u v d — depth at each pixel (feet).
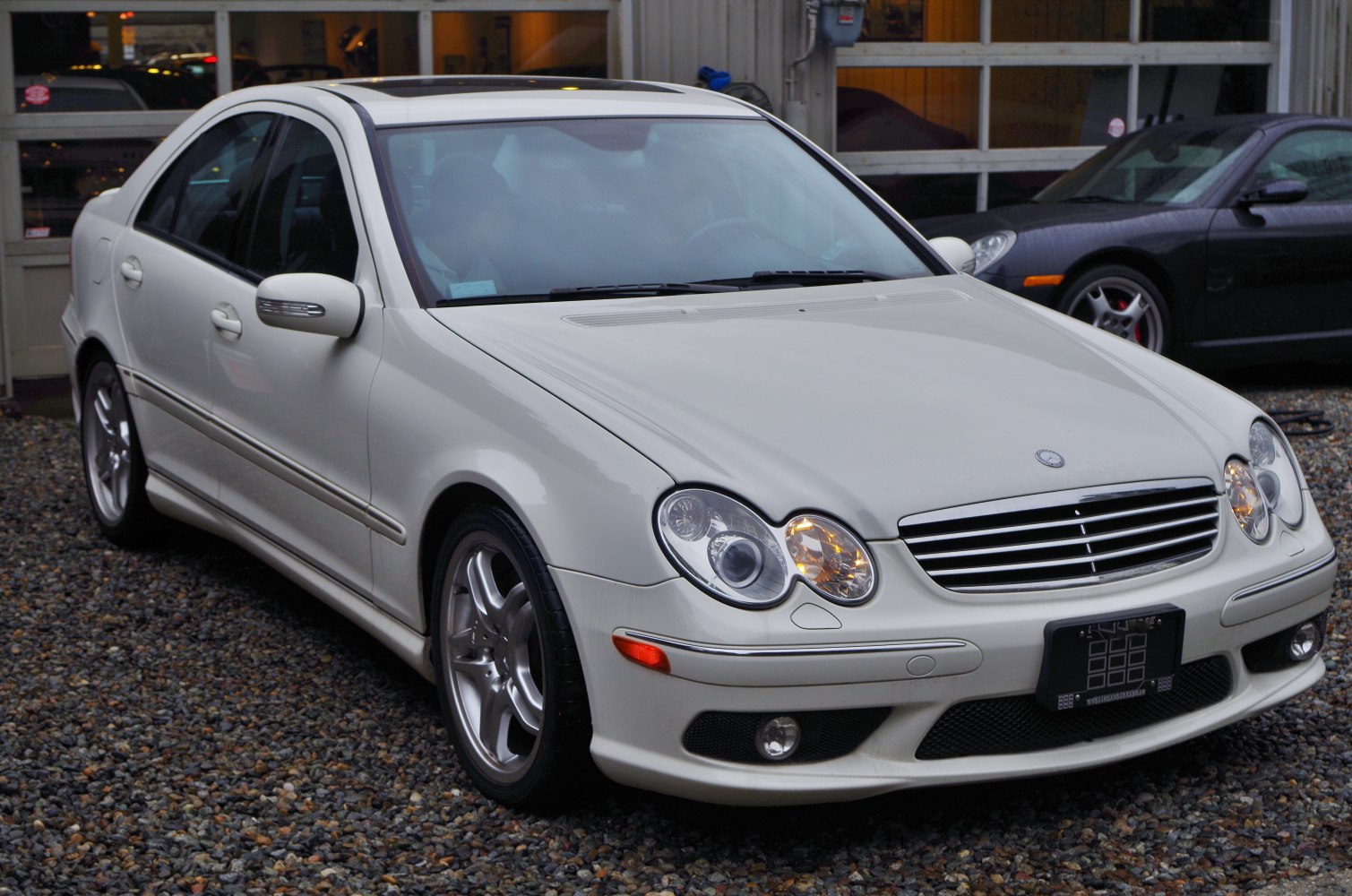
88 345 16.94
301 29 26.84
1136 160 26.48
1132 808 10.44
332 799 10.75
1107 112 33.22
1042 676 9.42
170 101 26.32
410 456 11.08
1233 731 11.75
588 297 12.05
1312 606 10.82
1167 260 23.91
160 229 15.92
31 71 25.45
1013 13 31.94
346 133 13.07
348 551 12.18
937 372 10.97
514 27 28.09
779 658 8.93
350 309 11.90
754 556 9.11
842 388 10.51
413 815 10.50
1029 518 9.64
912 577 9.29
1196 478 10.32
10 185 25.54
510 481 10.03
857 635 9.05
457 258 12.11
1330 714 12.02
